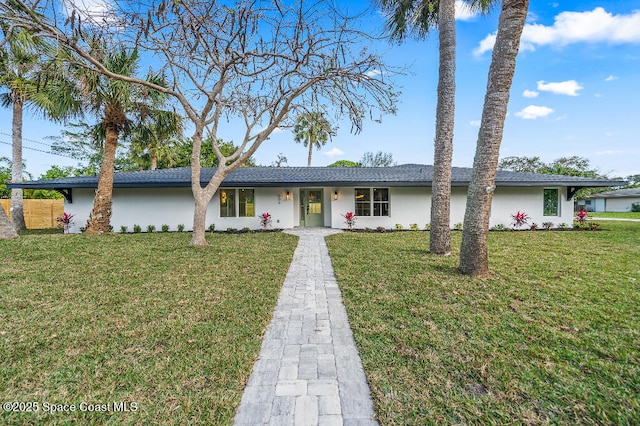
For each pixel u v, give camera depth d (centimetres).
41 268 517
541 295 379
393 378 208
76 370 216
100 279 457
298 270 546
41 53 583
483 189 468
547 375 208
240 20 538
